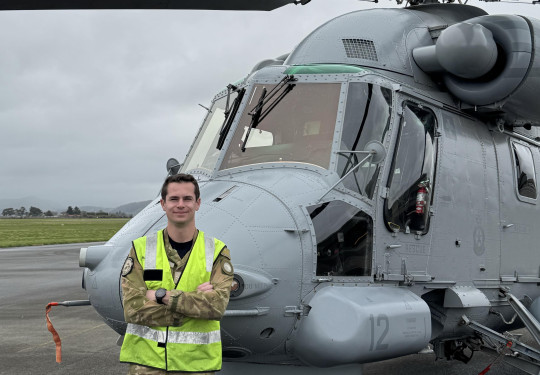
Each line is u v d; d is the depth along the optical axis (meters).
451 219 5.14
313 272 3.99
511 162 6.05
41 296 13.08
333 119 4.54
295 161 4.45
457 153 5.31
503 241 5.80
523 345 4.97
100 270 3.96
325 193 4.18
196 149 5.12
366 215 4.34
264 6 5.12
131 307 2.76
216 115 5.18
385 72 5.03
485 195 5.60
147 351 2.79
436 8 5.98
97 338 8.57
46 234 55.38
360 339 3.83
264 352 4.03
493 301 5.61
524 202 6.18
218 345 2.88
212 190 4.33
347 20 5.34
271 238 3.89
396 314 4.11
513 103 5.26
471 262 5.34
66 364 6.93
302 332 3.94
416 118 4.97
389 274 4.45
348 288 4.12
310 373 4.24
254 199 4.08
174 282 2.81
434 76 5.34
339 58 5.05
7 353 7.50
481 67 4.93
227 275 2.88
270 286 3.80
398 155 4.70
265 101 4.78
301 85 4.76
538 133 6.81
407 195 4.73
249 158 4.56
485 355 7.43
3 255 26.92
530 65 5.00
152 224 4.02
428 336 4.37
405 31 5.34
